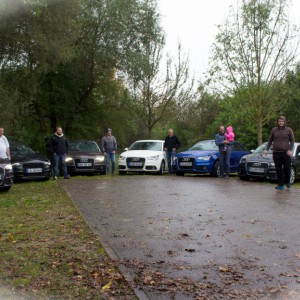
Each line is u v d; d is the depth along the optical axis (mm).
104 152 18062
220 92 22031
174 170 17141
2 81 19688
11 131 22375
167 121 34281
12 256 5305
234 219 7562
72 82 25609
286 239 6113
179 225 7109
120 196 10688
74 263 5035
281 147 11766
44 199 10383
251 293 4094
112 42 24562
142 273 4664
